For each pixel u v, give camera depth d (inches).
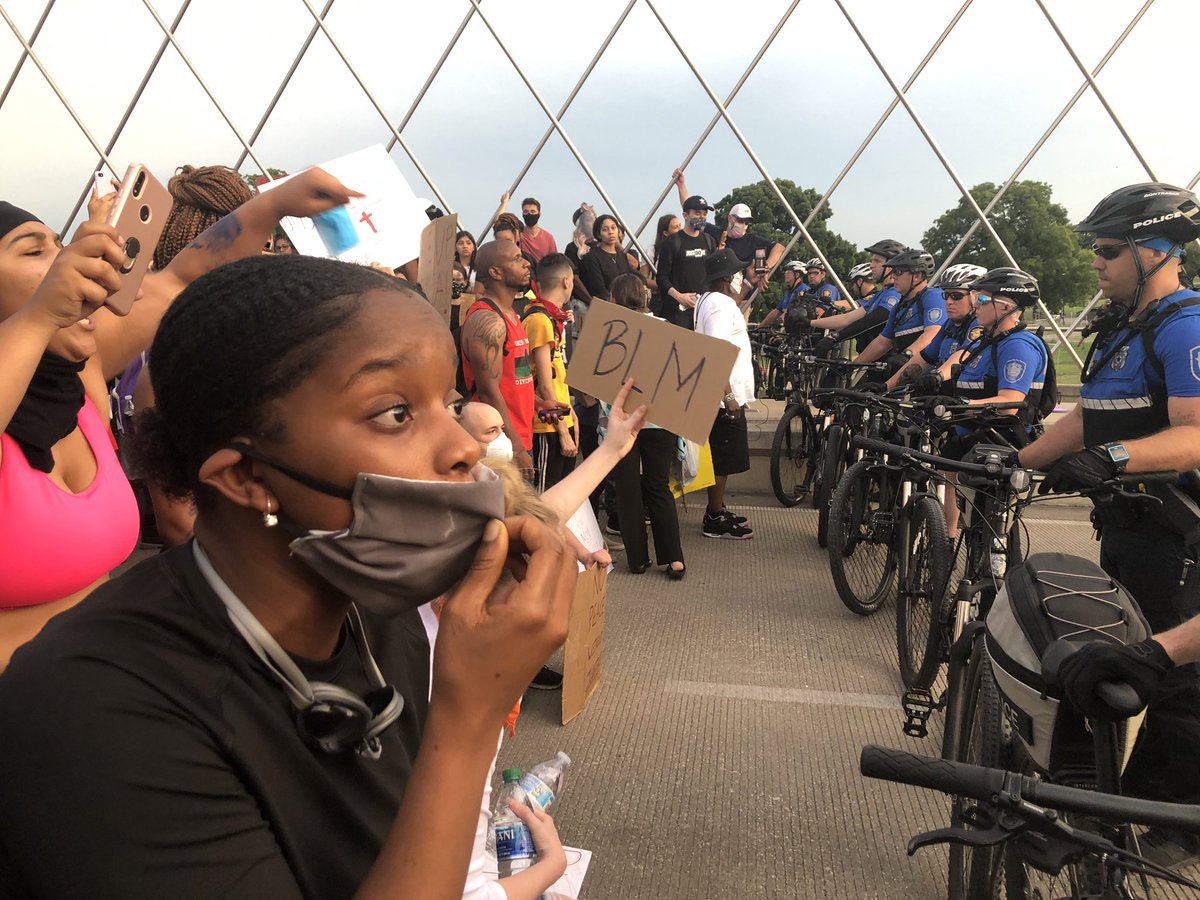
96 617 28.1
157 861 25.6
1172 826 49.8
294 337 27.8
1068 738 74.2
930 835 54.5
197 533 31.2
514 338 176.7
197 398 28.9
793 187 320.8
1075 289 301.9
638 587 208.5
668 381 84.3
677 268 313.1
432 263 123.0
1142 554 105.0
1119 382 111.0
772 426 317.7
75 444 66.2
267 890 27.0
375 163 108.7
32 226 65.0
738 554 233.8
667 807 121.8
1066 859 70.0
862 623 187.8
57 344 60.0
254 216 81.9
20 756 25.6
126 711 26.3
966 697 107.0
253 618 29.5
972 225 306.3
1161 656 61.3
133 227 58.9
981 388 189.0
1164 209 107.7
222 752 27.6
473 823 28.5
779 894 105.1
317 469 28.4
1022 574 80.4
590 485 80.9
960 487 131.3
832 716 148.0
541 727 143.8
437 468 29.5
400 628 37.1
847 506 189.2
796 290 335.6
